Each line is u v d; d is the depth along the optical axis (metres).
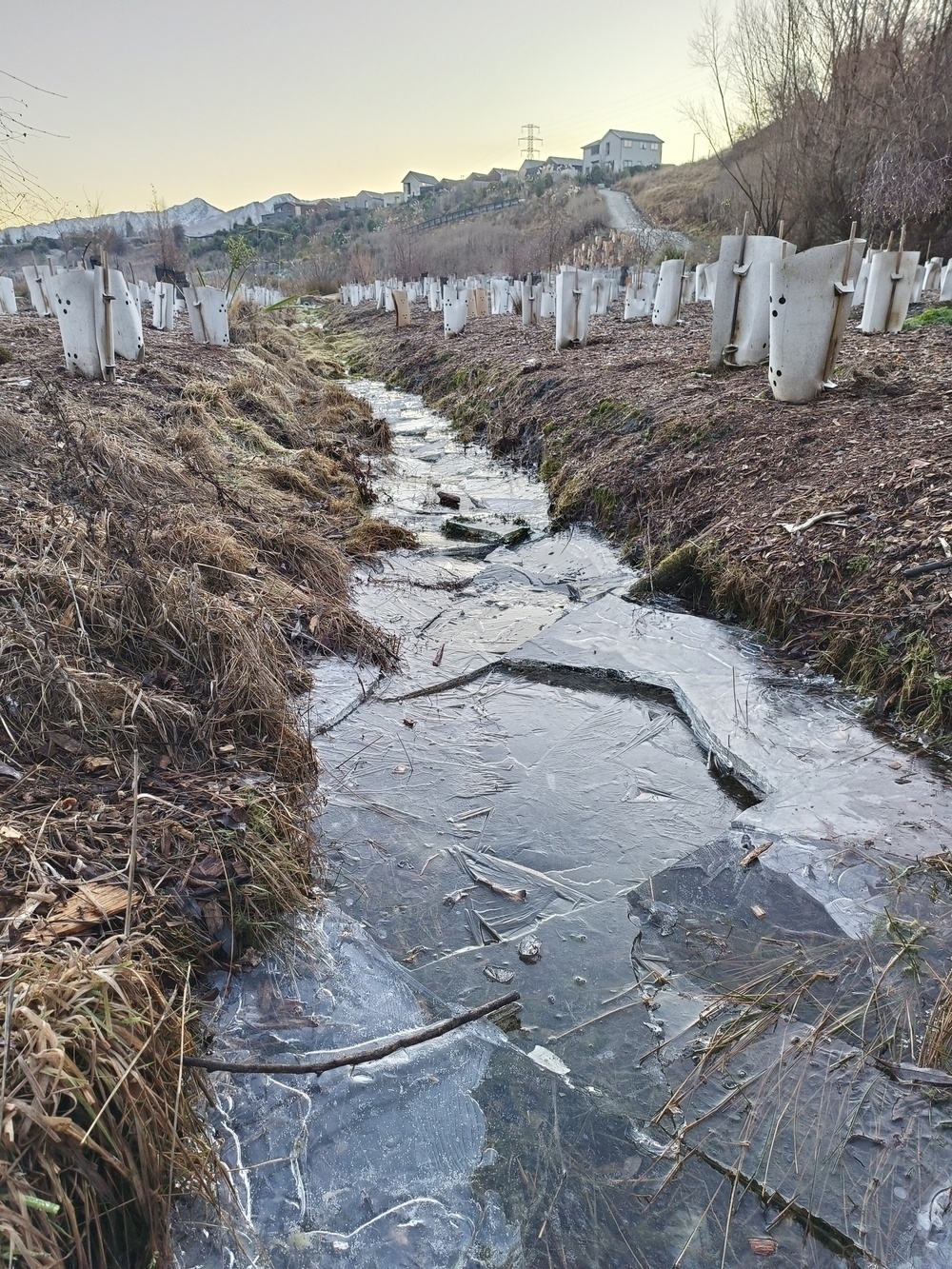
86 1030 1.59
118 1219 1.53
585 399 7.66
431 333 15.85
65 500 4.26
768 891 2.53
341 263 43.69
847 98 14.77
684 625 4.38
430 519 6.58
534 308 13.41
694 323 11.51
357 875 2.72
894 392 5.68
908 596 3.59
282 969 2.26
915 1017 2.06
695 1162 1.77
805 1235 1.62
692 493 5.32
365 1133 1.82
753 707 3.54
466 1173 1.75
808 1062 1.98
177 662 3.33
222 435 6.76
